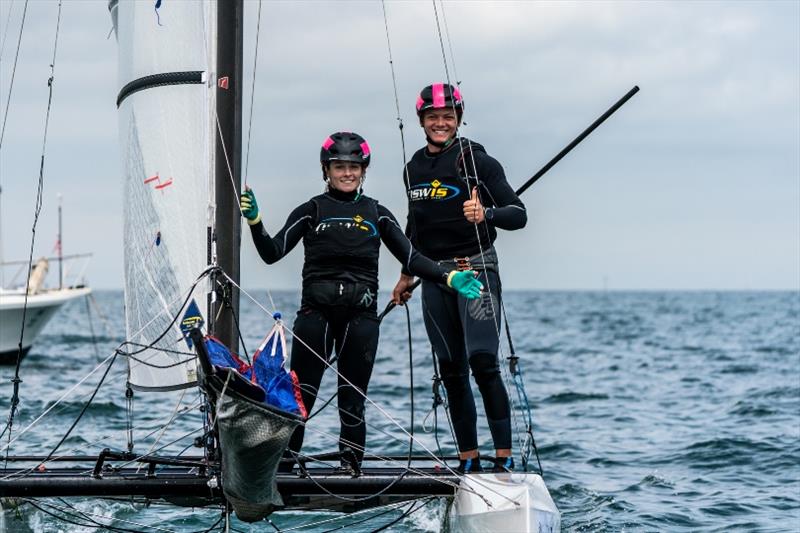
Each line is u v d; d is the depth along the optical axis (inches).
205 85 676.7
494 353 687.7
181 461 641.0
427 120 698.8
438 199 695.1
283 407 580.1
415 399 1787.6
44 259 2539.4
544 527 626.5
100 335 4082.2
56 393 1776.6
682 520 905.5
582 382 2226.9
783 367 2637.8
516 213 671.1
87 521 761.6
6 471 683.4
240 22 681.6
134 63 695.7
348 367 692.7
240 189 678.5
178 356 669.3
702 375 2415.1
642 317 7017.7
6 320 2364.7
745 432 1435.8
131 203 699.4
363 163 686.5
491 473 679.7
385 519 790.5
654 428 1501.0
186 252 676.7
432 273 666.2
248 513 602.9
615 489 1045.2
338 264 684.1
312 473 671.1
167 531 772.6
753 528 879.7
